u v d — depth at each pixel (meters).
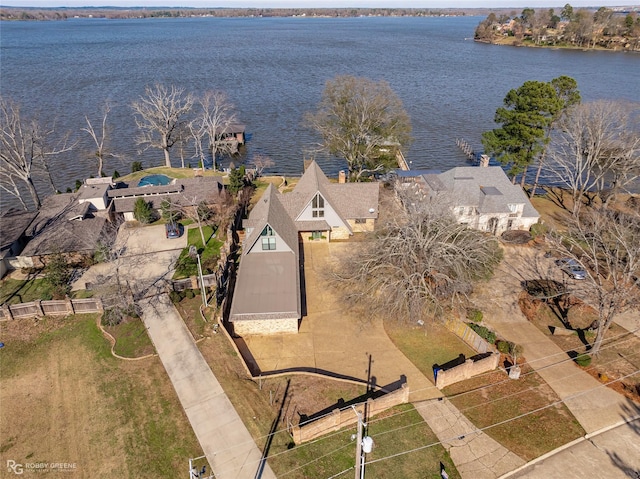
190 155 89.31
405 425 28.66
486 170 59.22
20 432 28.23
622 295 32.66
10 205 68.69
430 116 115.06
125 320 37.62
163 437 27.61
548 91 57.59
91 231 49.12
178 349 34.56
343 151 68.50
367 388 31.58
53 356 34.38
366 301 39.03
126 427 28.31
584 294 42.06
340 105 67.00
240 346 35.88
